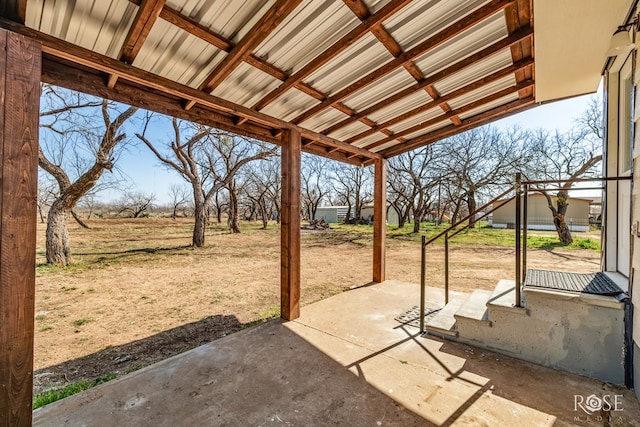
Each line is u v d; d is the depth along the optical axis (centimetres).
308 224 2223
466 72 265
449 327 284
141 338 340
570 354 221
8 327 145
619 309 204
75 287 580
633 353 198
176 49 197
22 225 150
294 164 341
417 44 216
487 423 168
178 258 911
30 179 152
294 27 192
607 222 292
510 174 1399
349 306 381
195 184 1137
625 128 265
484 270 664
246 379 217
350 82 264
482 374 219
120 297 512
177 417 177
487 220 2084
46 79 189
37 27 163
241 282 617
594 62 228
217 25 183
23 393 150
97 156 752
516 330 242
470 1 182
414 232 1636
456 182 1594
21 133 150
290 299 335
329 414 178
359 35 193
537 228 1748
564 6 166
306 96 285
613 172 287
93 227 1955
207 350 263
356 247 1146
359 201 2484
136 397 197
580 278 264
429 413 177
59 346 321
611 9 167
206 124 297
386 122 363
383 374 221
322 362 241
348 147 430
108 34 177
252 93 266
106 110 743
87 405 189
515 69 250
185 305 465
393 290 455
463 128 397
